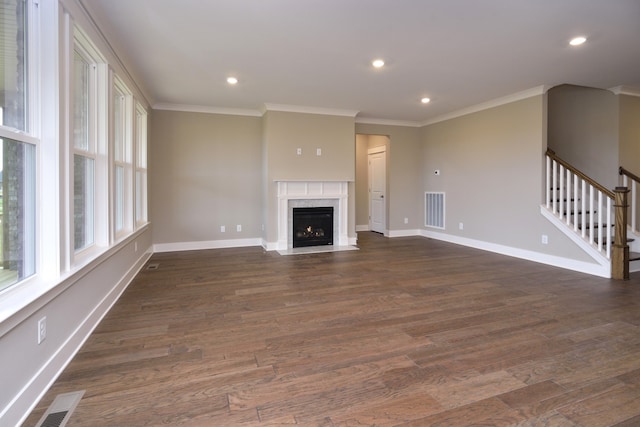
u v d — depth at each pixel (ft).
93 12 8.89
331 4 8.93
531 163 16.74
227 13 9.36
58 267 6.89
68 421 5.30
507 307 10.43
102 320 9.34
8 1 5.96
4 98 5.83
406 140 24.49
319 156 20.29
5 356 4.97
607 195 13.75
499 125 18.42
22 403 5.35
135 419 5.36
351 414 5.51
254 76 14.42
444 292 11.91
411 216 24.99
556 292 11.87
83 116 9.68
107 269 10.10
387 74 14.28
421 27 10.20
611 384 6.36
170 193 19.21
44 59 6.81
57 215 6.88
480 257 17.65
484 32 10.55
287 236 20.01
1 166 5.62
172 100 18.15
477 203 20.02
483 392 6.11
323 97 17.74
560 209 15.64
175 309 10.23
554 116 19.08
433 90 16.60
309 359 7.30
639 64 13.19
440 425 5.25
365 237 24.32
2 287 5.67
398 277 13.89
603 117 16.89
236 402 5.81
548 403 5.80
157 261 16.67
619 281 13.19
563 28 10.28
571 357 7.37
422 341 8.16
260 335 8.48
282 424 5.26
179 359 7.27
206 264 16.10
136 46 11.38
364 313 9.95
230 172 20.20
